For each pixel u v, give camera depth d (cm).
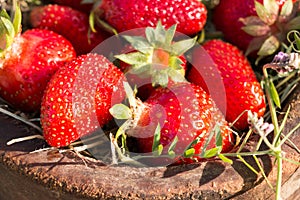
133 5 30
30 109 30
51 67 30
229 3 32
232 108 30
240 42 33
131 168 27
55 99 28
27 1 33
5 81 30
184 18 31
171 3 30
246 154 27
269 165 28
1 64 29
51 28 32
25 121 29
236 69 30
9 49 29
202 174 27
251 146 28
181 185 27
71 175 27
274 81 31
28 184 28
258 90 30
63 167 27
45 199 28
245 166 27
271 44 32
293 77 31
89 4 32
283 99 30
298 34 31
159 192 27
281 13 31
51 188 27
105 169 27
